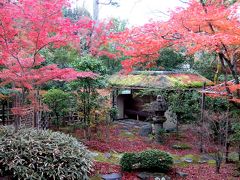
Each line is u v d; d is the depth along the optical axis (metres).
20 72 7.25
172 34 5.72
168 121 13.84
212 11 5.56
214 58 13.48
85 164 7.19
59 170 6.59
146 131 13.38
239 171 8.31
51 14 6.47
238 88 6.32
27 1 6.21
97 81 11.17
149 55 6.53
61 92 12.28
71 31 6.99
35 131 7.80
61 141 7.43
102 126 13.74
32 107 8.43
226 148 9.03
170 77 13.56
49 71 7.45
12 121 11.77
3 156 6.49
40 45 7.01
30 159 6.55
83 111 11.74
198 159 9.76
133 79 14.70
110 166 8.46
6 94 10.80
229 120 9.14
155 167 8.02
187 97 12.78
